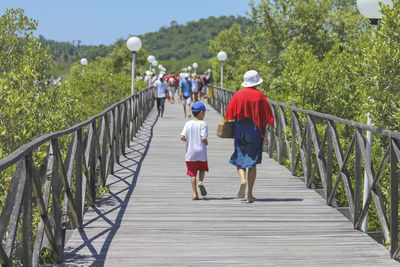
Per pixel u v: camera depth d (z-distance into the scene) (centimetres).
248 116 1066
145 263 725
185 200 1134
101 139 1245
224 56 3741
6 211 516
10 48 1560
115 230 896
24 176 548
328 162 1119
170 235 867
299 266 718
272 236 866
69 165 851
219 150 1991
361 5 1022
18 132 1007
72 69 10112
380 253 781
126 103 1967
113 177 1397
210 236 862
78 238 849
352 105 1872
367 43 1057
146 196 1170
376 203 832
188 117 3412
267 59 3781
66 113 1487
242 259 745
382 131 782
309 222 958
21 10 1555
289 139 1570
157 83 3347
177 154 1842
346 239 855
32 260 638
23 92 1175
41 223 660
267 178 1408
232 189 1261
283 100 1980
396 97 1046
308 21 3659
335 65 1911
